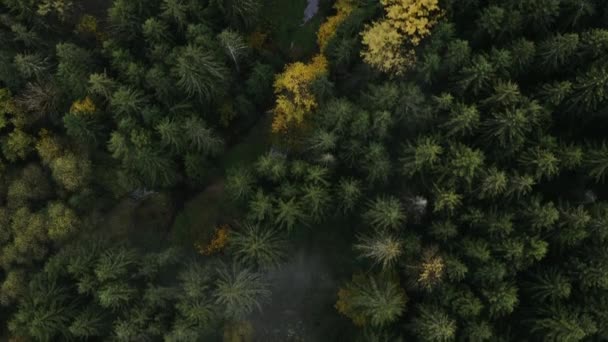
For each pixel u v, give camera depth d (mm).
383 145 41094
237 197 43969
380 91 39656
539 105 37938
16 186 45031
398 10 41281
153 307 38531
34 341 39094
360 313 41406
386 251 37844
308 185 41875
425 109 38656
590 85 35969
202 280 39688
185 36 44781
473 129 38656
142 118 44125
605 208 35656
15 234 44781
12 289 43125
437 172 39062
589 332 33719
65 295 39844
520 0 38031
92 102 44875
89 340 39562
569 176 39000
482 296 36969
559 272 36031
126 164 44469
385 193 42531
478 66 37375
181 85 43469
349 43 43906
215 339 42188
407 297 39375
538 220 35688
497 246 36656
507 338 36562
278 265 44250
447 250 39188
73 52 43562
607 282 33719
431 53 39594
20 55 43219
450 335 35125
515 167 38781
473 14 41531
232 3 44750
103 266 38906
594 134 39844
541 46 38156
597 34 36375
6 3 45500
